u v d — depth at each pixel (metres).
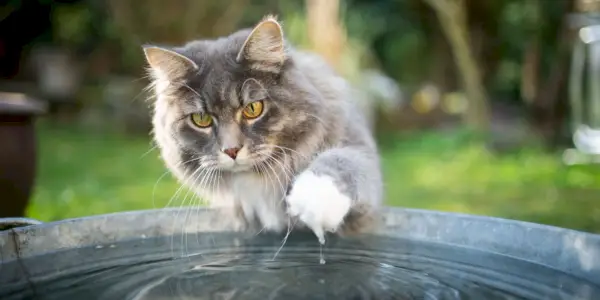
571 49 2.26
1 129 1.01
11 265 0.61
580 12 2.29
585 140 2.11
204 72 0.72
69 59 2.95
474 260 0.62
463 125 2.48
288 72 0.73
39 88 2.88
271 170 0.72
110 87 2.81
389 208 0.70
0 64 2.84
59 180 1.71
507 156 2.14
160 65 0.72
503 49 2.86
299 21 2.30
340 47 2.25
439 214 0.68
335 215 0.64
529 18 2.57
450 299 0.55
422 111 2.95
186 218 0.71
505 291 0.56
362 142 0.77
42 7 2.71
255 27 0.70
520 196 1.55
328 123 0.74
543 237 0.62
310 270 0.60
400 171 1.92
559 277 0.58
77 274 0.59
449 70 3.20
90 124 2.76
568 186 1.66
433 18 3.07
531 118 2.47
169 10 2.51
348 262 0.62
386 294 0.55
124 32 2.64
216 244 0.68
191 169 0.75
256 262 0.63
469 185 1.70
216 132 0.71
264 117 0.71
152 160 2.05
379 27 3.03
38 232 0.63
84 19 2.80
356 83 2.32
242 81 0.71
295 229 0.72
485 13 2.82
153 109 0.82
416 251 0.65
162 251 0.65
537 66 2.49
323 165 0.67
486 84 2.88
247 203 0.73
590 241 0.59
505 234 0.64
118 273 0.60
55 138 2.49
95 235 0.66
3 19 2.59
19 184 1.04
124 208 1.34
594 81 2.08
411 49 3.13
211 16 2.52
